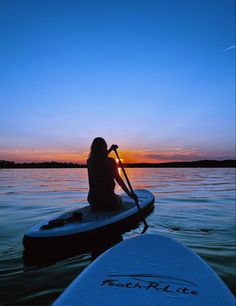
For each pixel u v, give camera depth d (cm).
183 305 126
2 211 596
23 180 1803
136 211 436
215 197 842
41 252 302
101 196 414
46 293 215
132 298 131
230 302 129
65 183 1509
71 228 321
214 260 291
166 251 183
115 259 172
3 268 265
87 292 136
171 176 2398
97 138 419
